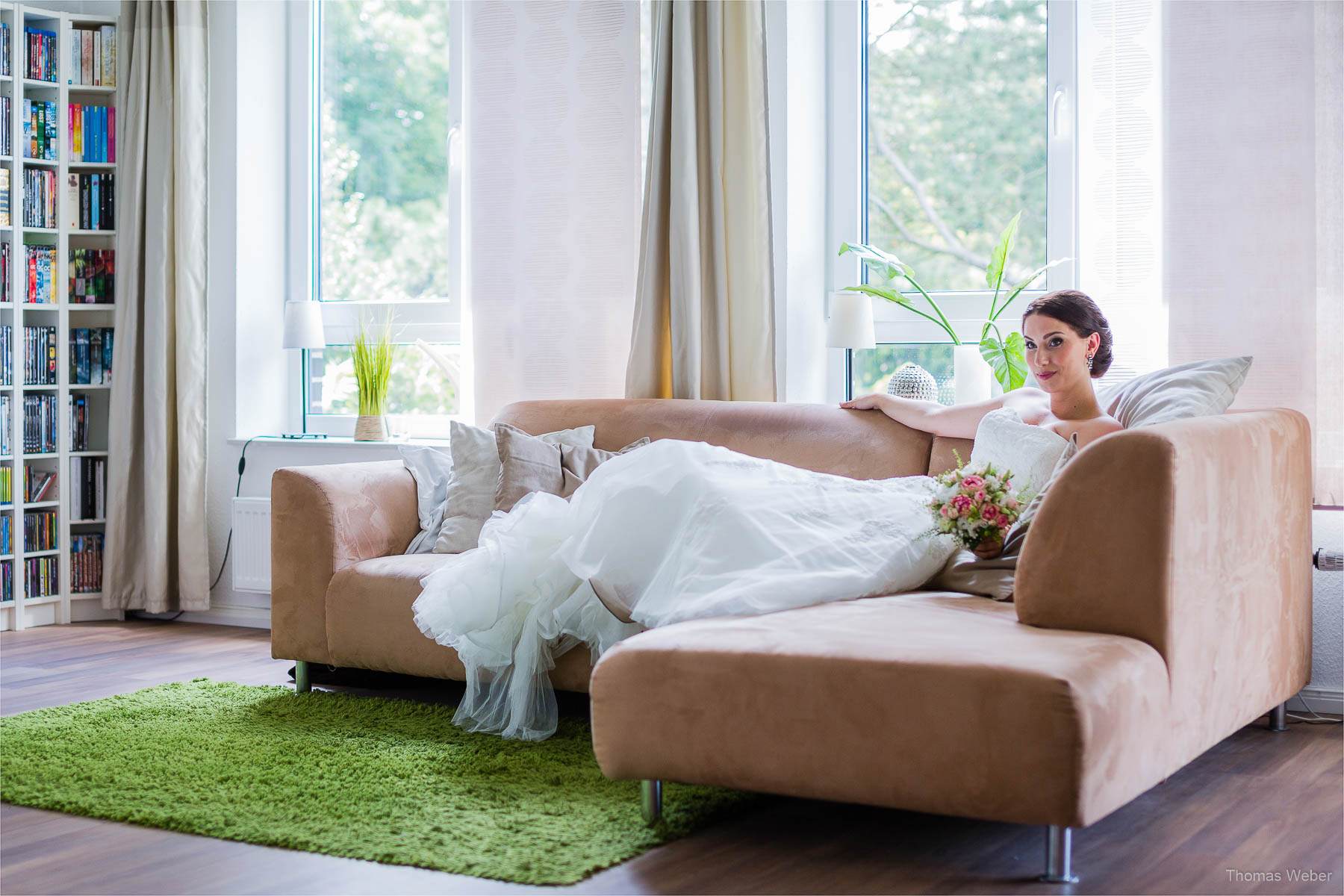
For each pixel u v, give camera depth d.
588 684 2.99
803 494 2.80
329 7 4.97
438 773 2.68
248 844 2.28
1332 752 2.90
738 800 2.49
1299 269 3.30
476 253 4.45
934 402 3.82
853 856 2.21
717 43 3.94
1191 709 2.30
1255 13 3.34
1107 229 3.71
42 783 2.61
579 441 3.67
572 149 4.30
